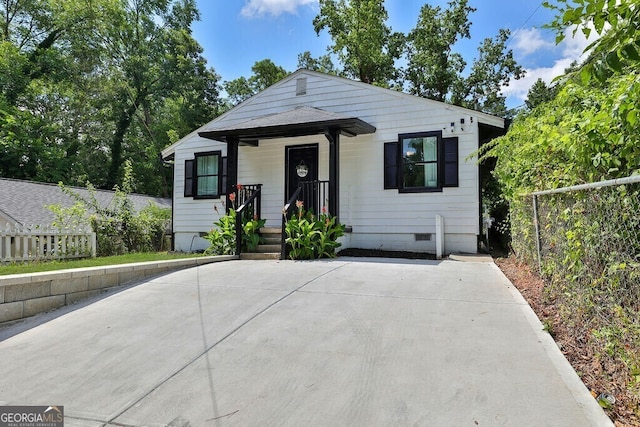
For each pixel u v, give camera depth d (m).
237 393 2.64
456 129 9.34
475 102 24.34
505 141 6.12
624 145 2.59
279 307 4.39
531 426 2.12
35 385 2.85
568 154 3.29
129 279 5.67
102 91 26.59
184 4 29.56
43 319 4.25
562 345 3.16
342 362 3.02
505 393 2.47
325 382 2.73
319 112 9.91
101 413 2.46
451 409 2.33
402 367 2.89
